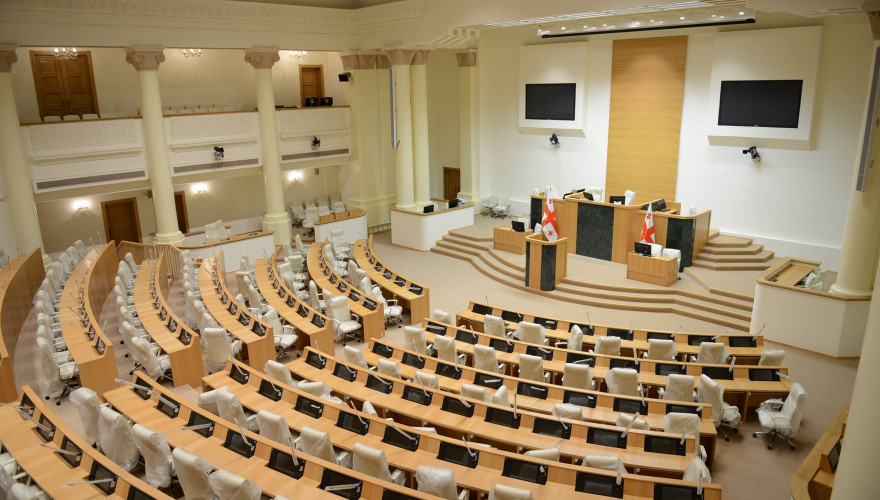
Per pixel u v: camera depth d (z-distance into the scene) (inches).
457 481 264.5
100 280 629.9
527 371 404.2
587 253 740.7
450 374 397.1
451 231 869.2
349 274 661.9
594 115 848.3
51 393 431.2
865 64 615.2
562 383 418.0
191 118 766.5
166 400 327.3
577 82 844.6
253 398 348.5
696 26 721.0
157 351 437.7
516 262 737.0
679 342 461.4
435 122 1063.0
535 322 504.4
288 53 984.9
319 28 831.7
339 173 1049.5
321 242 805.2
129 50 677.3
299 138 887.1
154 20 681.0
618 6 559.8
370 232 976.9
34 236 658.8
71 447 285.6
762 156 699.4
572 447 301.0
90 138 691.4
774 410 374.0
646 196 815.1
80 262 657.6
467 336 462.6
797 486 262.5
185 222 920.9
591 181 872.9
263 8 761.0
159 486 287.9
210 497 257.9
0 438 303.1
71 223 821.9
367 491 248.7
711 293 605.0
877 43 438.0
